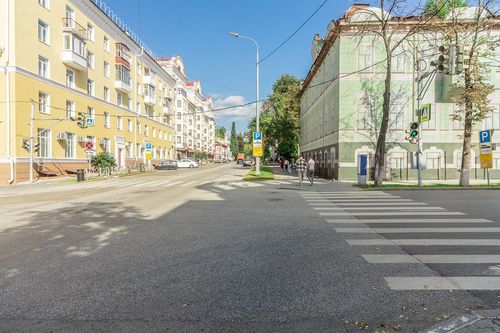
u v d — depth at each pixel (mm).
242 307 3732
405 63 24000
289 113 49281
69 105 30906
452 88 21844
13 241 6754
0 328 3299
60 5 29203
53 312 3633
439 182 21656
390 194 14875
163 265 5156
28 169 24828
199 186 19391
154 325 3348
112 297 4008
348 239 6684
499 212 9703
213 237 6930
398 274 4715
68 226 8188
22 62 24500
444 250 5855
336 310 3652
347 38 24047
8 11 23797
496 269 4887
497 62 23859
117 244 6418
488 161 17391
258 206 11328
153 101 52156
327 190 16891
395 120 24156
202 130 103438
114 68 40500
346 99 24141
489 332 3141
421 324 3332
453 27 18141
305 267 5031
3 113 23719
